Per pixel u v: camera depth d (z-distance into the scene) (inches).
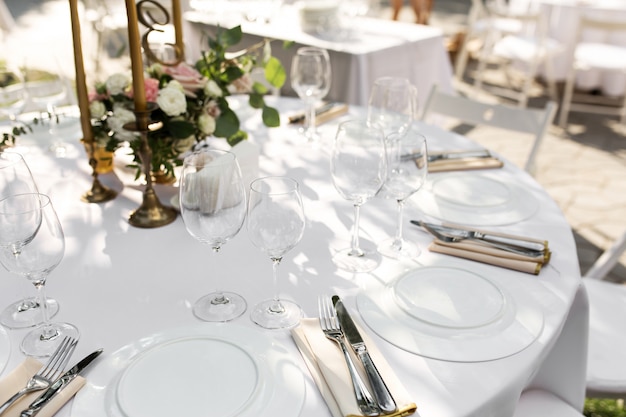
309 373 32.0
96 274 41.4
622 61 152.3
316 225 48.3
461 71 191.5
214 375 30.9
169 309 37.5
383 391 29.5
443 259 43.1
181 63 54.9
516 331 34.8
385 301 37.7
